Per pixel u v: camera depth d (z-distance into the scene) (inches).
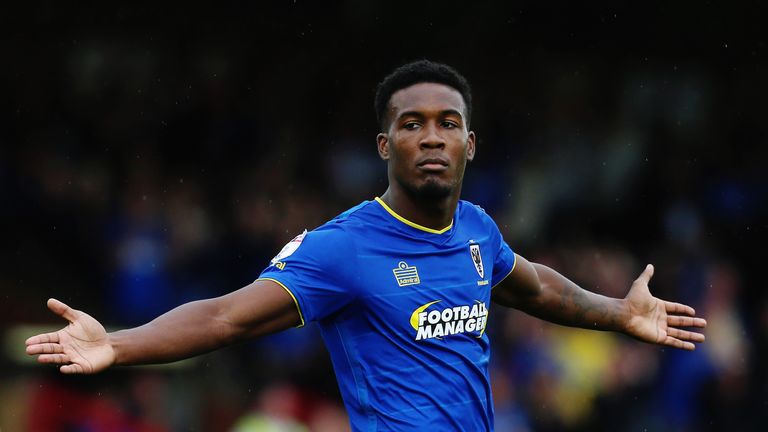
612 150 2026.3
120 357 522.9
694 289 1792.6
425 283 593.9
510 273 663.8
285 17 2041.1
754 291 1941.4
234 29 2036.2
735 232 1982.0
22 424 1294.3
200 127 1968.5
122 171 1893.5
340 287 579.2
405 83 602.5
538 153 2028.8
